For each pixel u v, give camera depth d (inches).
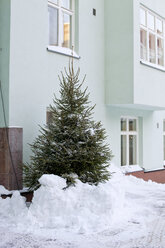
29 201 321.4
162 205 323.3
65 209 259.0
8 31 319.9
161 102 491.5
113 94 445.1
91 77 430.3
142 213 289.9
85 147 289.7
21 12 330.6
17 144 314.0
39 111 344.2
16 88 322.7
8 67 317.4
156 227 252.5
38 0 349.4
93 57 434.9
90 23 433.4
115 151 467.5
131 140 525.3
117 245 211.8
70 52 399.9
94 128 303.1
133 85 429.1
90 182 294.5
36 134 338.6
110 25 451.2
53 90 368.5
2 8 326.6
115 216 270.2
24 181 295.6
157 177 557.0
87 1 430.0
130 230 243.1
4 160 309.6
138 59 439.2
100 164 294.5
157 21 512.4
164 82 504.4
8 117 314.2
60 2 403.5
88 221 251.1
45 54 356.8
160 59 520.4
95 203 264.5
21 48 329.4
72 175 285.0
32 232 235.0
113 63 446.3
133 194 376.8
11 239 220.5
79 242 216.7
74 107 299.7
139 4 447.2
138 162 533.6
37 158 290.5
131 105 456.4
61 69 382.6
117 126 474.0
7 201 282.4
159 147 580.7
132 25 431.8
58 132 293.9
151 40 497.7
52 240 219.9
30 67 337.7
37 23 347.6
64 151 287.7
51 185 261.4
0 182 311.4
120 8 442.9
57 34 399.9
